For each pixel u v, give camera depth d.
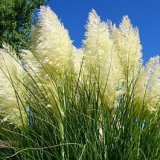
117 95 2.72
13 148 2.50
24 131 2.61
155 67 2.75
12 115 2.62
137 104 2.76
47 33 2.65
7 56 2.70
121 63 2.86
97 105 2.63
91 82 2.73
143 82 2.75
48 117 2.62
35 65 2.68
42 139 2.52
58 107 2.59
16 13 11.00
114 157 2.55
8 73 2.63
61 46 2.67
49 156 2.53
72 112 2.63
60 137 2.52
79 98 2.71
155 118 2.68
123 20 2.90
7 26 10.62
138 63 2.85
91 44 2.71
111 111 2.74
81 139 2.53
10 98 2.61
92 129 2.61
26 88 2.66
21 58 2.75
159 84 2.73
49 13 2.70
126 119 2.64
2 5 10.89
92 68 2.72
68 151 2.50
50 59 2.66
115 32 2.90
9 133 2.68
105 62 2.69
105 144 2.57
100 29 2.73
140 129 2.57
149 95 2.75
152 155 2.55
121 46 2.86
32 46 2.71
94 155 2.51
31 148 2.40
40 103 2.63
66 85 2.69
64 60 2.69
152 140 2.60
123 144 2.59
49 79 2.67
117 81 2.69
